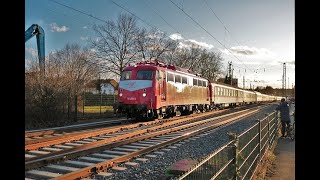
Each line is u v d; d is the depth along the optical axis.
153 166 8.96
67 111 22.64
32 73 20.94
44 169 8.32
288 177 8.44
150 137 14.46
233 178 5.40
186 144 13.06
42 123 19.92
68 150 10.61
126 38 45.97
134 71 21.06
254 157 7.96
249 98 65.19
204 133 16.91
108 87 52.94
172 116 26.30
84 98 26.17
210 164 4.26
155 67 20.94
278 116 15.91
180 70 26.25
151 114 21.55
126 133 15.68
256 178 7.82
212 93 37.00
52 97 20.89
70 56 42.06
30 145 10.84
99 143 12.27
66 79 23.28
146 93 20.52
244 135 6.50
